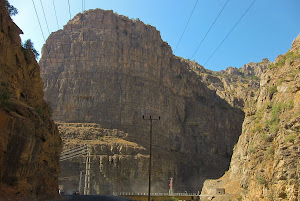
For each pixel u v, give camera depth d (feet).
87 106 597.11
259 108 310.45
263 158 237.86
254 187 240.12
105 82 616.80
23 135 109.50
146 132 612.70
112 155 526.57
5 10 132.26
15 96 127.44
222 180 397.80
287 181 200.54
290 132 215.31
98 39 649.20
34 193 119.14
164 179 573.74
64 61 637.30
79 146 521.24
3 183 102.78
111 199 177.17
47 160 140.56
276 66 301.84
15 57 133.80
